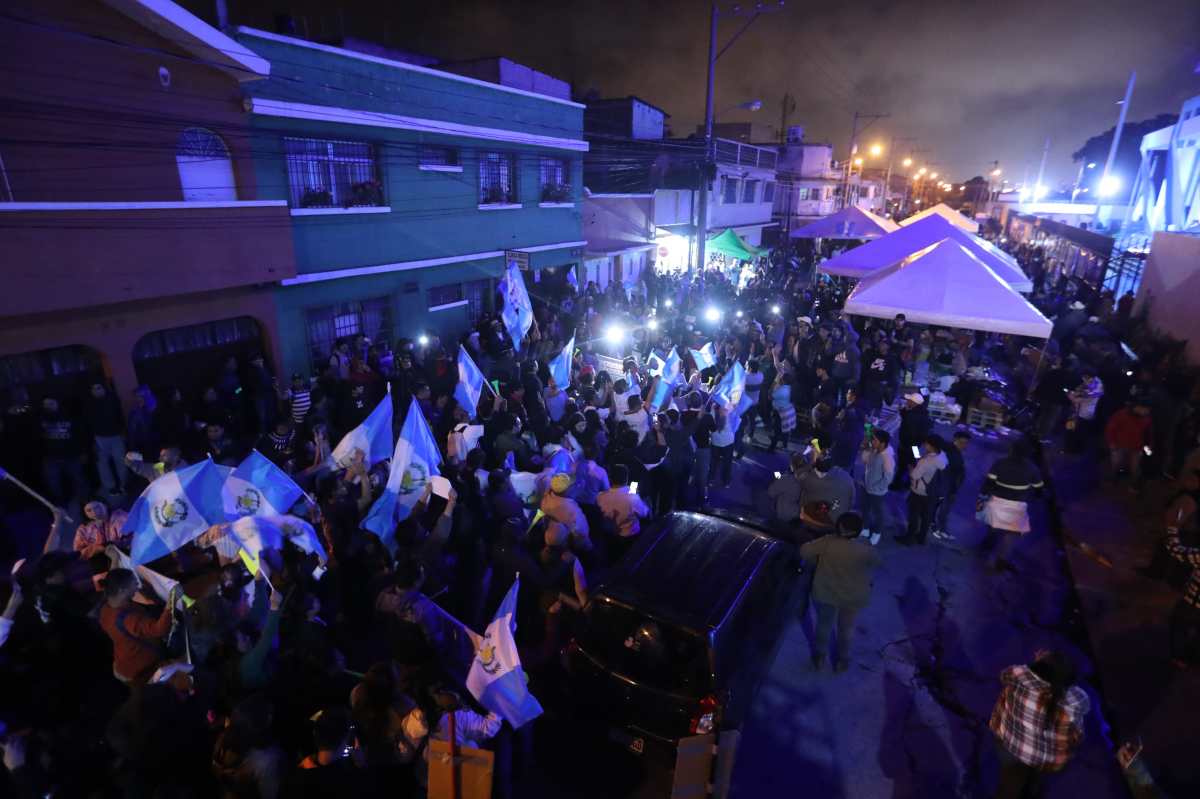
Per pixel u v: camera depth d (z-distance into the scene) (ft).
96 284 29.40
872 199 211.61
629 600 17.24
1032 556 28.27
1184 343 45.83
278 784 12.42
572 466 26.66
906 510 32.35
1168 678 20.63
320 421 31.81
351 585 21.15
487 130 53.21
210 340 37.35
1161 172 84.58
